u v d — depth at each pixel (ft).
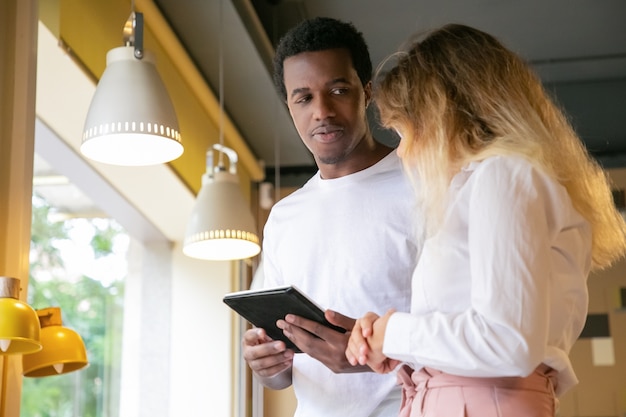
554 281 6.12
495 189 5.95
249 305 7.57
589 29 21.12
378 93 6.82
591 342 22.81
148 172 17.46
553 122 6.75
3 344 8.62
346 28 9.00
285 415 21.94
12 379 9.70
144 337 20.84
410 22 20.52
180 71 17.95
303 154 23.59
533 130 6.31
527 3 19.94
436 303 6.17
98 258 29.73
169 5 16.71
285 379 8.84
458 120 6.44
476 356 5.72
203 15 16.93
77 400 24.62
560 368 6.20
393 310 6.27
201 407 20.48
